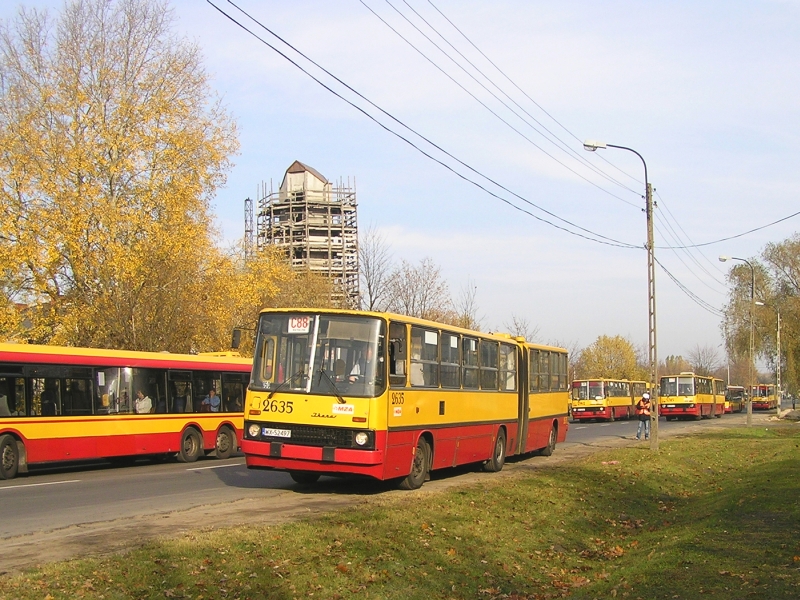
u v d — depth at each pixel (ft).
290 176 276.21
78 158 123.65
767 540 40.47
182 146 131.23
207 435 88.99
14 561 31.22
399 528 41.24
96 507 47.93
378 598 30.71
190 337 129.29
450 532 42.83
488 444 72.59
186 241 125.80
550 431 94.27
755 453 102.58
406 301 170.91
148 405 81.05
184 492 55.88
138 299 120.47
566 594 35.83
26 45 131.34
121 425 77.25
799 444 108.17
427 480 65.72
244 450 53.26
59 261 123.34
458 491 55.36
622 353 371.76
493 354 74.64
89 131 128.77
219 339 134.10
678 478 78.59
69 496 53.57
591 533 51.08
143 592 27.84
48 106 128.06
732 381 507.30
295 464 51.98
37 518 43.37
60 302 124.88
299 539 36.27
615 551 46.19
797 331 252.21
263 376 53.67
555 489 62.13
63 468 80.12
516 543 44.09
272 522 40.78
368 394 51.55
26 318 124.57
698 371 519.60
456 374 65.46
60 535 36.91
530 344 87.04
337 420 51.37
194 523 40.52
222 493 55.21
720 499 59.67
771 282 270.26
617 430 165.58
